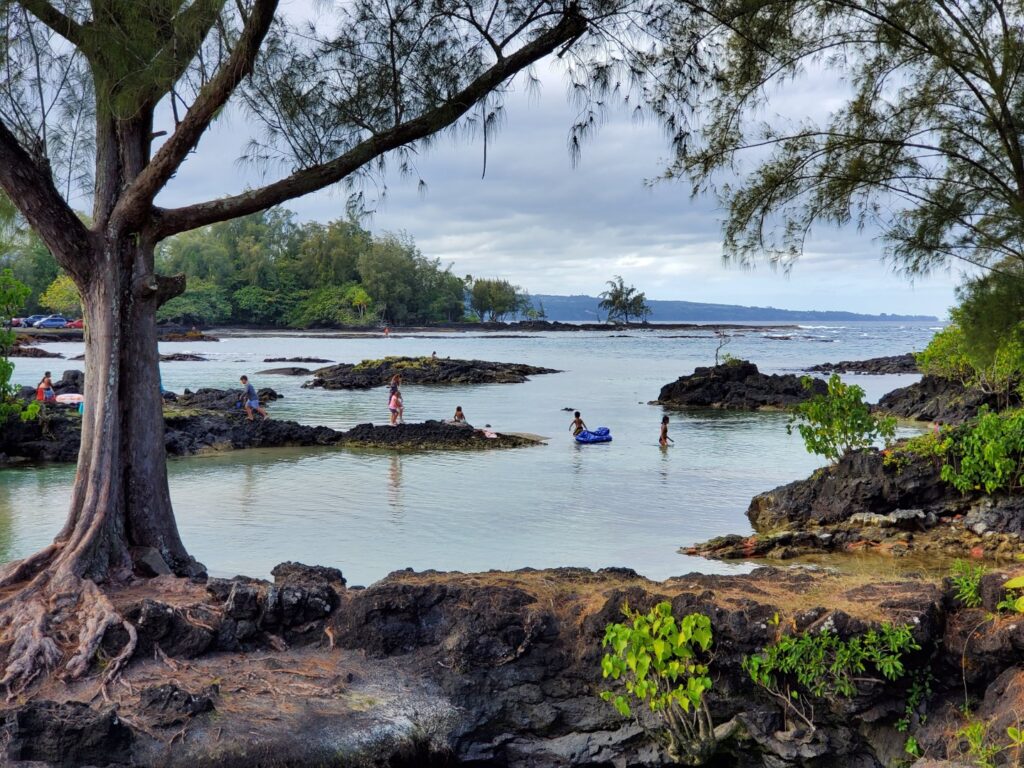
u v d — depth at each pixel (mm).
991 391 31312
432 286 161000
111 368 10430
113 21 9469
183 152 10180
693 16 10570
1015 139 9281
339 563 13633
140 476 10750
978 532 15680
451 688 8844
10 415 24750
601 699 8898
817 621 8656
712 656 8797
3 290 22875
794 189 10359
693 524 16906
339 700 8359
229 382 50438
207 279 143875
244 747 7504
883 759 8375
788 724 8602
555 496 19516
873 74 10172
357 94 10930
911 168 9953
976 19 9391
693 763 8414
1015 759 7281
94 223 10703
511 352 87500
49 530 15555
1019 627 8203
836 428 17609
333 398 43469
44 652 8312
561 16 10695
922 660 8602
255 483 21141
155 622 8797
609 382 53781
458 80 10984
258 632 9289
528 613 9297
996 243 9523
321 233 151375
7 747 7305
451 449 27062
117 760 7355
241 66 9703
